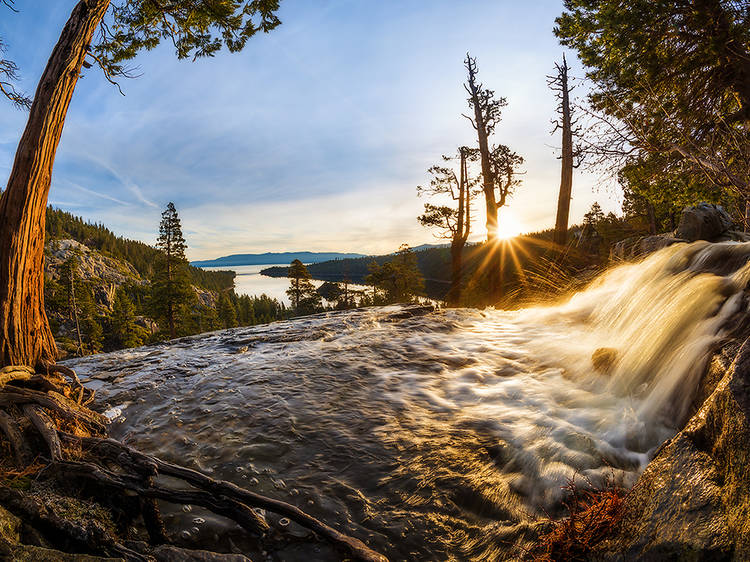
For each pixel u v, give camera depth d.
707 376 3.28
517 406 4.06
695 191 9.36
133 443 3.49
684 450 2.14
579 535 2.21
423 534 2.47
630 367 4.35
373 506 2.71
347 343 6.45
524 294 13.63
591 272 10.52
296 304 59.94
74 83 3.84
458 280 23.11
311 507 2.69
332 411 4.02
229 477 3.01
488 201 19.66
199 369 5.39
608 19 9.41
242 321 94.25
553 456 3.16
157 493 2.47
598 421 3.62
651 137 5.91
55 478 2.59
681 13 9.00
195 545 2.45
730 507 1.70
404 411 4.02
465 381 4.79
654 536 1.85
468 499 2.76
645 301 5.68
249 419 3.87
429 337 6.78
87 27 3.88
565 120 16.53
